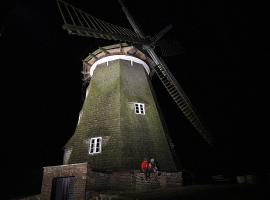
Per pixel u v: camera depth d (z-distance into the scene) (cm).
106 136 1691
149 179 1455
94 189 1320
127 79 2033
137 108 1888
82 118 1898
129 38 1923
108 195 1160
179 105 2083
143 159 1605
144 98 1983
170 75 2119
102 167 1559
